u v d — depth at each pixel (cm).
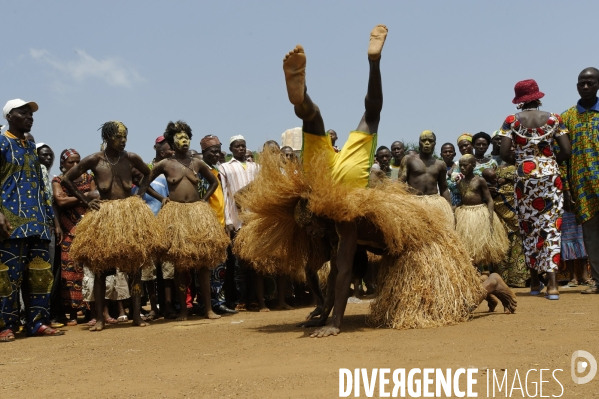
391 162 1183
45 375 411
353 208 493
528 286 991
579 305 644
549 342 429
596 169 755
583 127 763
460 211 933
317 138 538
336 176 541
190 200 737
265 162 534
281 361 406
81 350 513
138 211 671
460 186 948
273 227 560
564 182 793
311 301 911
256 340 504
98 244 645
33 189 646
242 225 847
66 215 787
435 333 482
